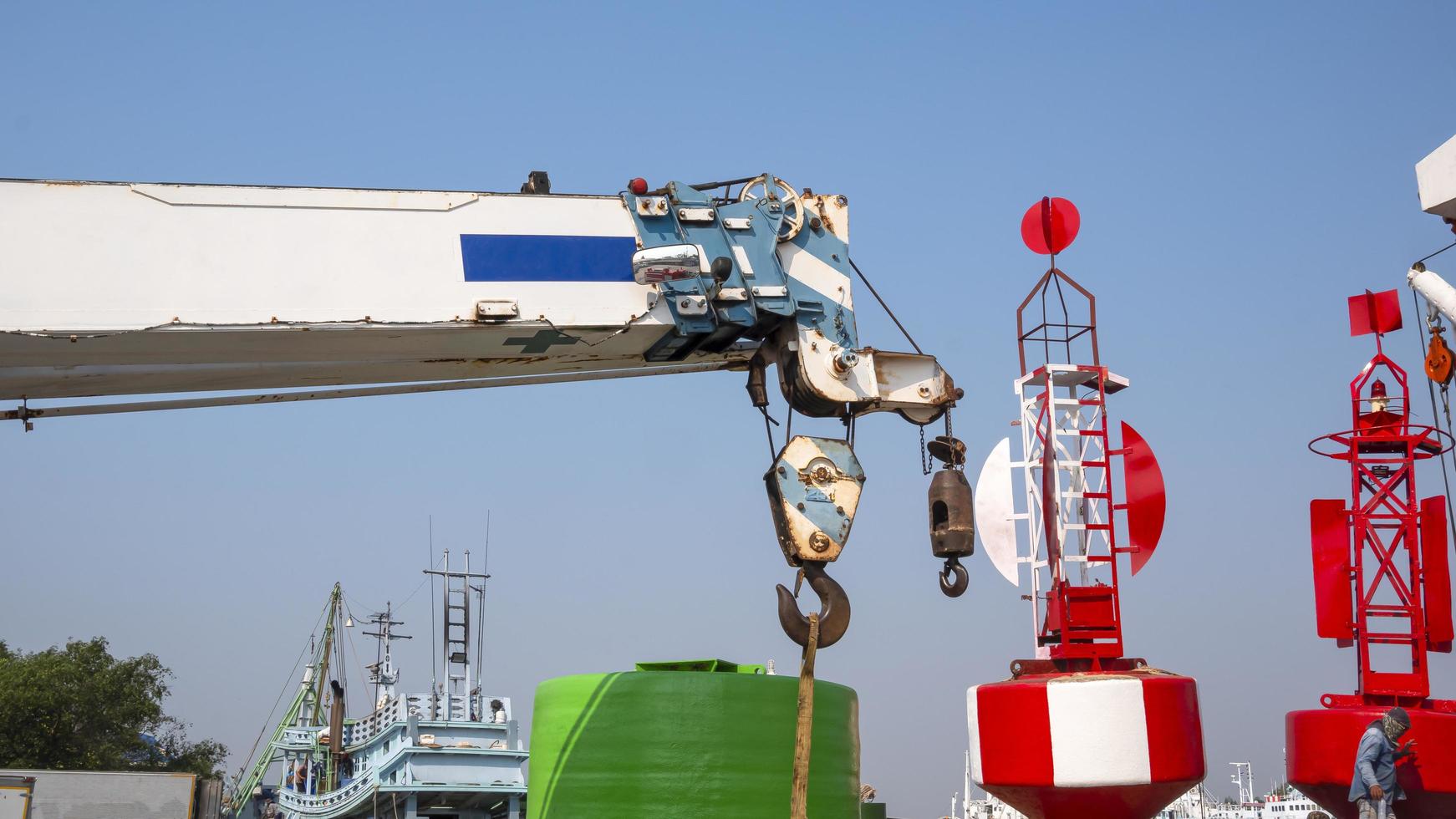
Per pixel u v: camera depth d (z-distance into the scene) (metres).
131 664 51.31
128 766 50.12
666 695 8.59
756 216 9.79
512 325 9.05
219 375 9.54
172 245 8.55
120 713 49.97
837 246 10.05
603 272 9.30
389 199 9.03
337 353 9.18
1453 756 10.10
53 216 8.41
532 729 9.43
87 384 9.38
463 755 37.97
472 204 9.16
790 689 8.80
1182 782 9.18
